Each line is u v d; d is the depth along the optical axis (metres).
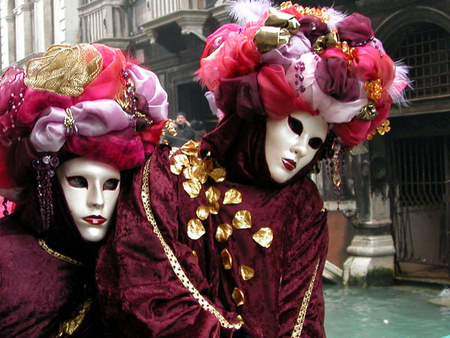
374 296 6.11
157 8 8.33
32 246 1.58
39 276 1.55
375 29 6.36
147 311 1.37
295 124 1.59
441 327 4.88
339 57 1.53
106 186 1.54
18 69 1.54
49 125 1.43
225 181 1.69
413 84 6.34
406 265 7.17
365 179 6.71
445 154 6.53
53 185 1.54
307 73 1.51
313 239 1.79
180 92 8.77
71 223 1.54
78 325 1.57
